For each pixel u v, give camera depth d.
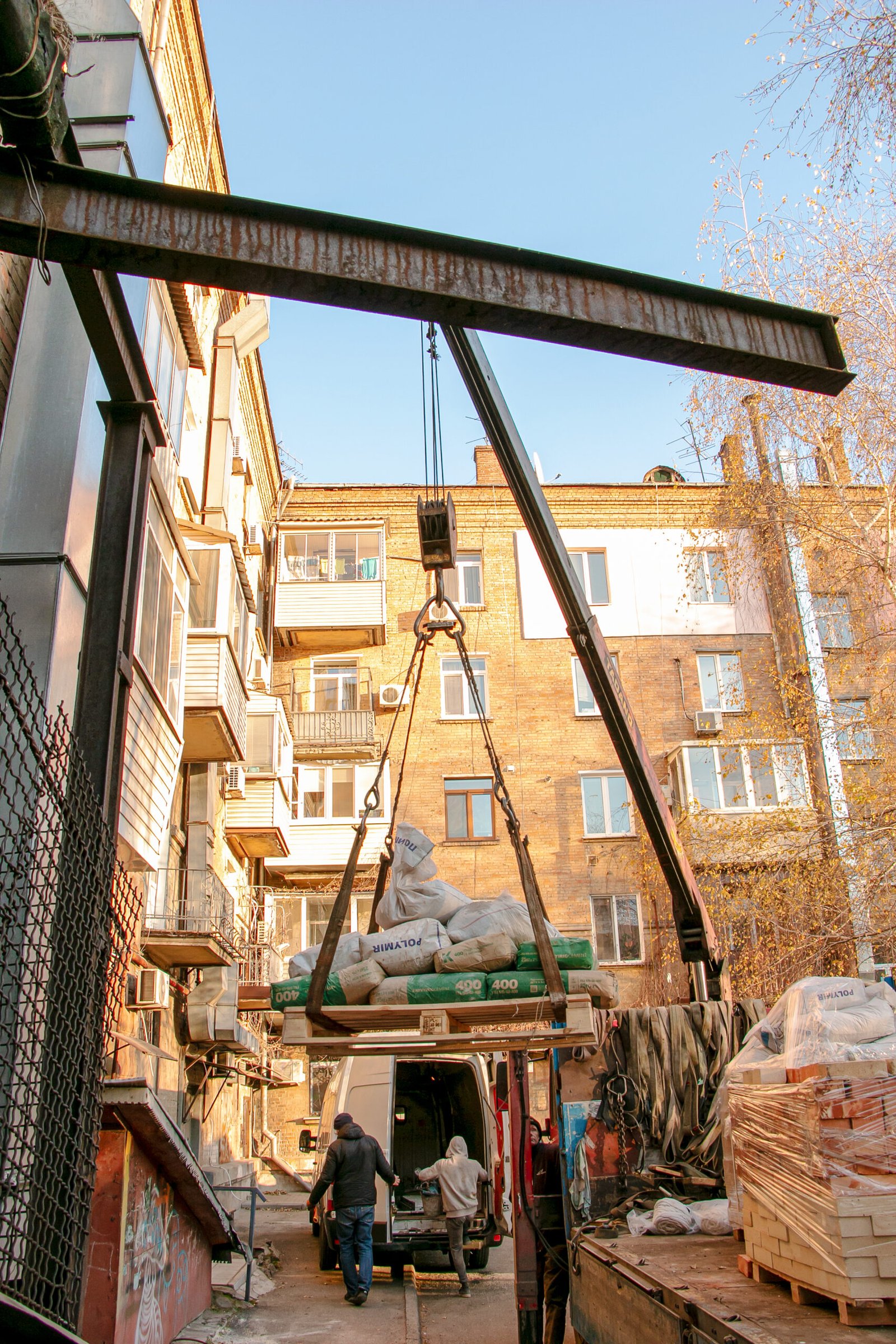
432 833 22.16
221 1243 7.83
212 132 15.64
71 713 6.34
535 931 5.16
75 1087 3.97
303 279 3.64
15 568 6.40
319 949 5.57
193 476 16.33
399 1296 9.20
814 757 15.34
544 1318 6.70
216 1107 16.17
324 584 23.25
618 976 21.14
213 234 3.61
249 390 20.28
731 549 16.80
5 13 3.17
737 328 4.02
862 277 12.71
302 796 22.16
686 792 21.53
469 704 23.28
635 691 23.30
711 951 8.58
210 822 15.46
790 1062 4.10
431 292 3.67
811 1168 3.51
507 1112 12.81
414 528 24.67
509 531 24.50
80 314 4.81
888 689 14.53
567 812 22.38
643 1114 6.35
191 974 14.35
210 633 13.96
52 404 6.95
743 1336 3.11
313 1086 21.02
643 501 24.75
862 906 12.77
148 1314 5.92
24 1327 3.08
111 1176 5.42
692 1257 4.65
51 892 3.95
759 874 14.43
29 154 3.53
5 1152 3.32
